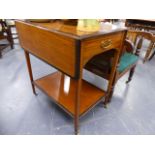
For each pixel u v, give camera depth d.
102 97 1.18
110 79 1.12
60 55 0.75
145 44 3.02
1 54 2.12
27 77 1.70
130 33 1.39
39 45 0.89
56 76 1.41
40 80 1.35
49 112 1.24
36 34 0.86
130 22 2.22
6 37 2.33
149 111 1.30
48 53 0.84
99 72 1.18
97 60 1.16
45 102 1.34
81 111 1.02
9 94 1.42
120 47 0.97
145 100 1.43
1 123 1.12
